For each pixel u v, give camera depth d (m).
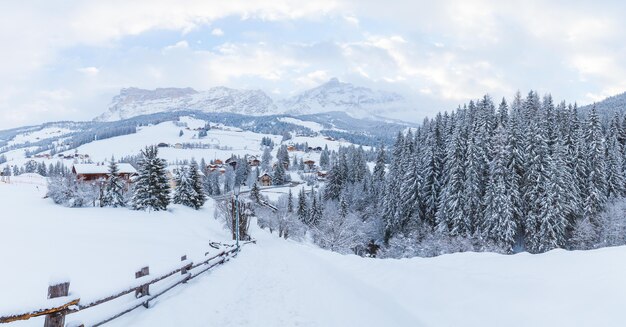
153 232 32.31
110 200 56.06
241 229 39.41
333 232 59.34
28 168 190.12
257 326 8.09
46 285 11.59
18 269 13.62
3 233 23.56
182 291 10.23
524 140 52.06
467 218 50.72
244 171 153.25
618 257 7.52
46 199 54.81
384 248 63.16
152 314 7.93
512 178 50.22
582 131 62.34
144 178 55.41
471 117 75.06
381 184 89.06
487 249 44.38
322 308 9.51
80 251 18.08
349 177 117.06
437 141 75.88
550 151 58.09
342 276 13.42
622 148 68.94
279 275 14.90
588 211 51.16
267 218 64.75
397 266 12.78
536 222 48.41
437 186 63.41
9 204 46.94
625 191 57.97
